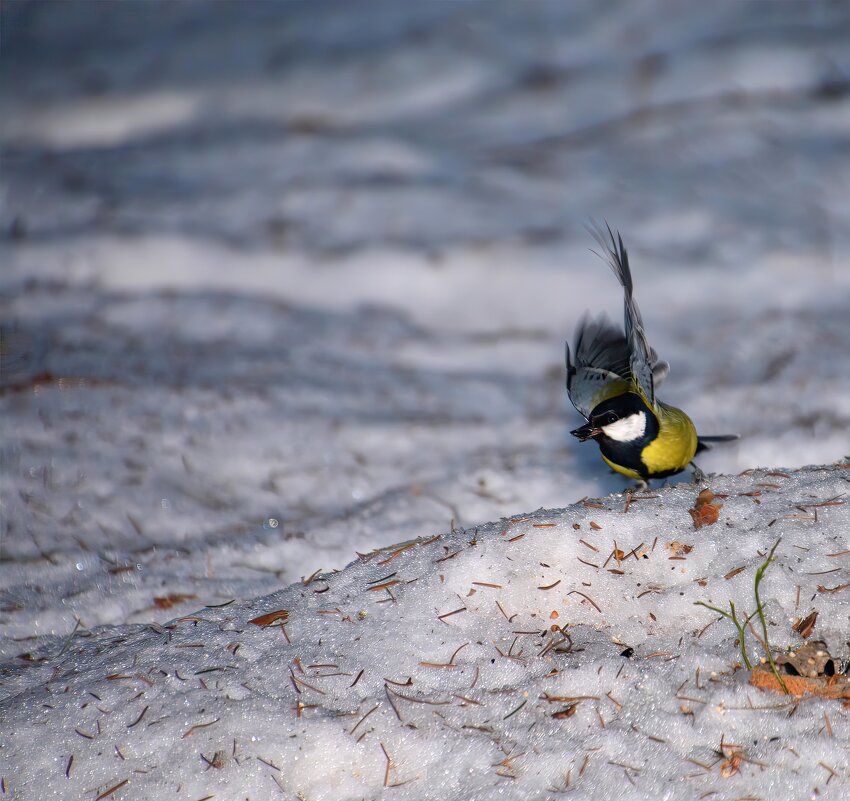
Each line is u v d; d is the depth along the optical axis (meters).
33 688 6.06
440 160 20.12
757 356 12.88
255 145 21.27
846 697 5.43
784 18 24.34
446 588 6.47
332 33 26.89
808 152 19.42
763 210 17.48
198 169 20.22
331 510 9.33
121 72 26.08
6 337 13.27
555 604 6.37
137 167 20.55
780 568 6.34
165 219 17.75
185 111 23.56
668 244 16.58
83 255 16.59
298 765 5.28
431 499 9.47
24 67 26.92
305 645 6.14
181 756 5.34
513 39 25.33
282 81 24.55
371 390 12.41
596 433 7.71
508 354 13.80
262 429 10.99
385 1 28.62
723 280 15.45
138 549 8.47
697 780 5.04
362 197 18.48
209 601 7.58
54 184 19.81
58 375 11.94
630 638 6.13
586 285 15.61
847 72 21.86
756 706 5.42
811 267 15.54
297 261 16.42
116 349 13.09
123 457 10.14
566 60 24.09
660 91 22.22
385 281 15.97
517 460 10.35
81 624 7.26
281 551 8.41
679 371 12.70
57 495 9.36
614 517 6.86
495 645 6.08
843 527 6.64
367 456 10.53
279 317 14.81
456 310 15.27
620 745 5.27
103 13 30.50
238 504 9.41
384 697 5.67
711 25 24.58
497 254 16.36
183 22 29.12
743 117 20.86
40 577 7.94
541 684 5.71
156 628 6.86
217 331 14.12
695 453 8.22
